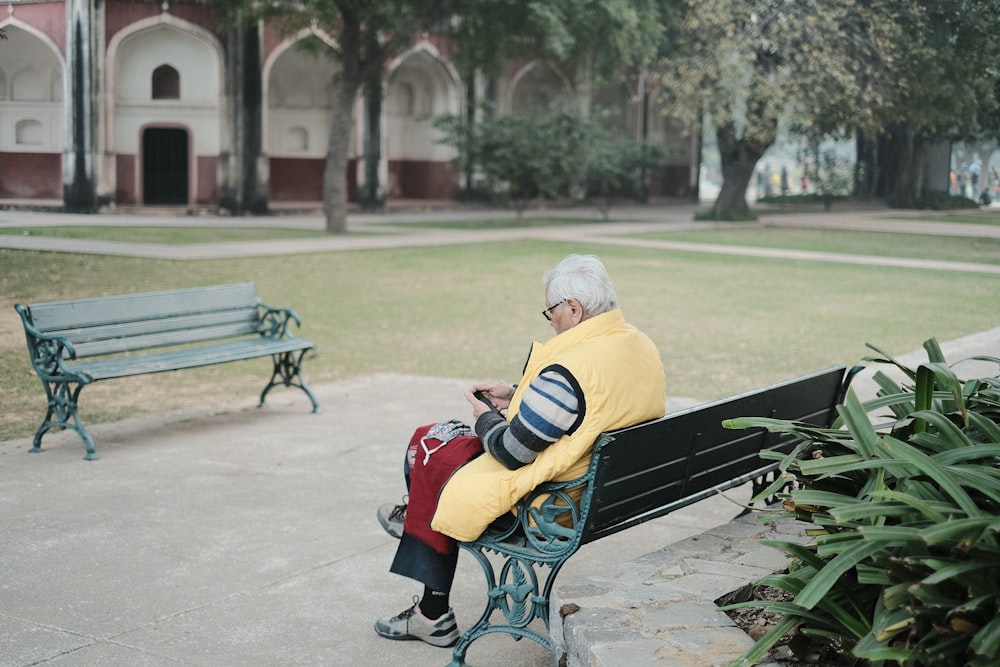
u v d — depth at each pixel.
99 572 4.24
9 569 4.25
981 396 3.39
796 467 3.18
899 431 3.24
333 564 4.39
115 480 5.56
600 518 3.29
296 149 34.16
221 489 5.42
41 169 28.25
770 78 18.16
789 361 9.55
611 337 3.32
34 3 27.38
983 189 16.69
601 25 24.81
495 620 3.91
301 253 19.30
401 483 5.59
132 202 29.86
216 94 30.11
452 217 32.41
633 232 26.45
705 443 3.71
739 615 3.32
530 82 39.25
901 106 13.55
